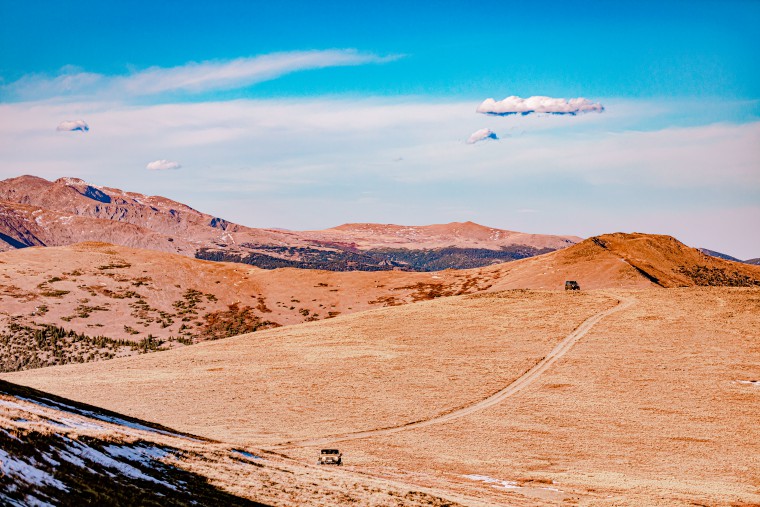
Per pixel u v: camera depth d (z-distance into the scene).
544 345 100.44
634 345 96.62
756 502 47.62
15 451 26.12
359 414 76.19
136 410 77.06
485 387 84.81
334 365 97.62
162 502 28.33
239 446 53.84
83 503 24.44
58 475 26.12
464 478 54.22
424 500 42.03
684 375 84.00
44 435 30.09
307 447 63.09
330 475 45.94
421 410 77.38
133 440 38.31
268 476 40.44
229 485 35.56
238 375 94.81
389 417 75.00
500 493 48.88
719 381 81.44
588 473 56.19
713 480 54.56
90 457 30.86
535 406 77.06
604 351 95.19
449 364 95.06
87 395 84.50
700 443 64.25
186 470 36.31
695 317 107.06
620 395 79.00
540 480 53.91
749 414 71.50
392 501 40.00
